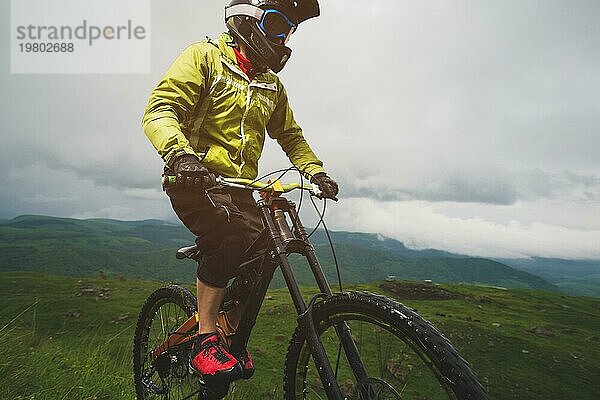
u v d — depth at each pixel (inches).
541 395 1002.7
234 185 93.4
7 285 2679.6
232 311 109.9
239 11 100.8
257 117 104.3
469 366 64.9
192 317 121.9
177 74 95.2
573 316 2847.0
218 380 97.4
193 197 95.0
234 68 101.3
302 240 94.1
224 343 104.7
